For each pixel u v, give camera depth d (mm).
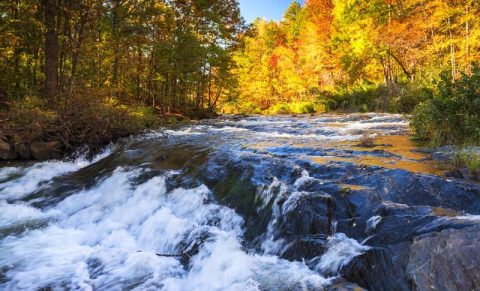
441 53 18828
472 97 6750
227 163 6414
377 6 21016
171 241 4883
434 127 7355
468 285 2867
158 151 8828
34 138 11125
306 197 4398
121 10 17703
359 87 24375
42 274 4270
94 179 7914
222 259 4129
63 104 12484
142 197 6281
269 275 3721
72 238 5418
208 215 5289
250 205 5016
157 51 18719
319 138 9258
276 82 41969
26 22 13703
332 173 5246
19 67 16297
